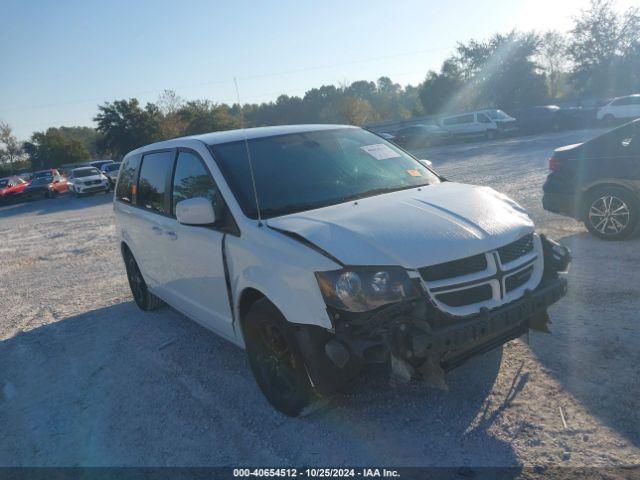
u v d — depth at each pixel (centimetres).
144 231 545
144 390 445
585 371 385
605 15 4481
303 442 344
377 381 394
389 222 346
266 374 380
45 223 1888
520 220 374
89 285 833
